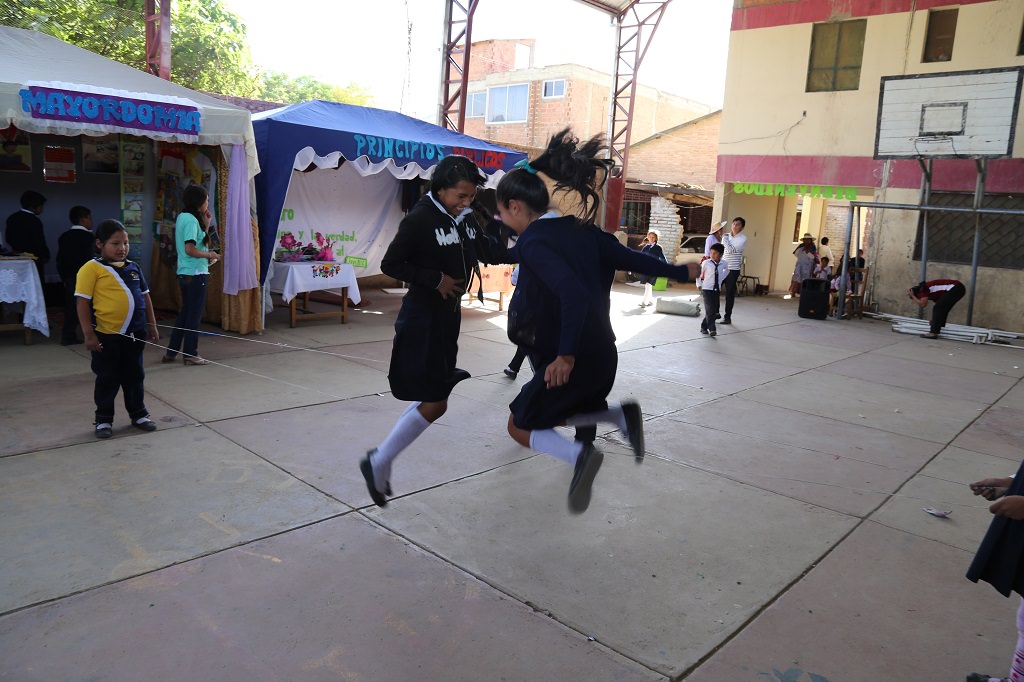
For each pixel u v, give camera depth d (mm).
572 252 2654
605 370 2744
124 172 9344
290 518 3713
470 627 2861
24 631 2664
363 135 9008
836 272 16625
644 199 21281
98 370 4652
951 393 7672
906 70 13750
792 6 14922
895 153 12539
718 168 16359
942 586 3426
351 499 3988
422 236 3260
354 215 12117
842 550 3754
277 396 5906
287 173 8359
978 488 2676
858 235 15320
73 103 6637
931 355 10156
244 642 2676
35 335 7734
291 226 11219
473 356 8000
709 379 7621
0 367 6379
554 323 2703
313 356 7449
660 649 2797
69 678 2424
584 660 2697
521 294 2773
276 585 3078
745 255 17688
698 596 3211
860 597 3287
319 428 5148
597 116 29266
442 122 16859
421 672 2570
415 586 3139
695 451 5223
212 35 22656
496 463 4695
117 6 17500
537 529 3773
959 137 11859
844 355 9703
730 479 4699
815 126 14914
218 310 8734
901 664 2787
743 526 3980
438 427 5359
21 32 8203
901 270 14016
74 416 5105
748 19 15562
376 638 2750
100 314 4566
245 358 7203
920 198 13125
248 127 7758
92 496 3840
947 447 5680
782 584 3359
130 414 4863
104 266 4543
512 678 2568
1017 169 12625
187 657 2568
